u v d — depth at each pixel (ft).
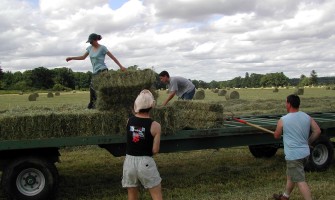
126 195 19.10
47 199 17.43
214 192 19.36
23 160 17.08
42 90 294.46
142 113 13.69
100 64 23.86
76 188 20.79
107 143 18.29
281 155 29.30
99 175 23.67
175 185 20.90
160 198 13.74
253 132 21.76
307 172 22.98
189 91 28.19
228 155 29.14
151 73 18.84
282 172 23.41
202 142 20.88
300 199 17.74
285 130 16.43
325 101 77.00
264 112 55.31
